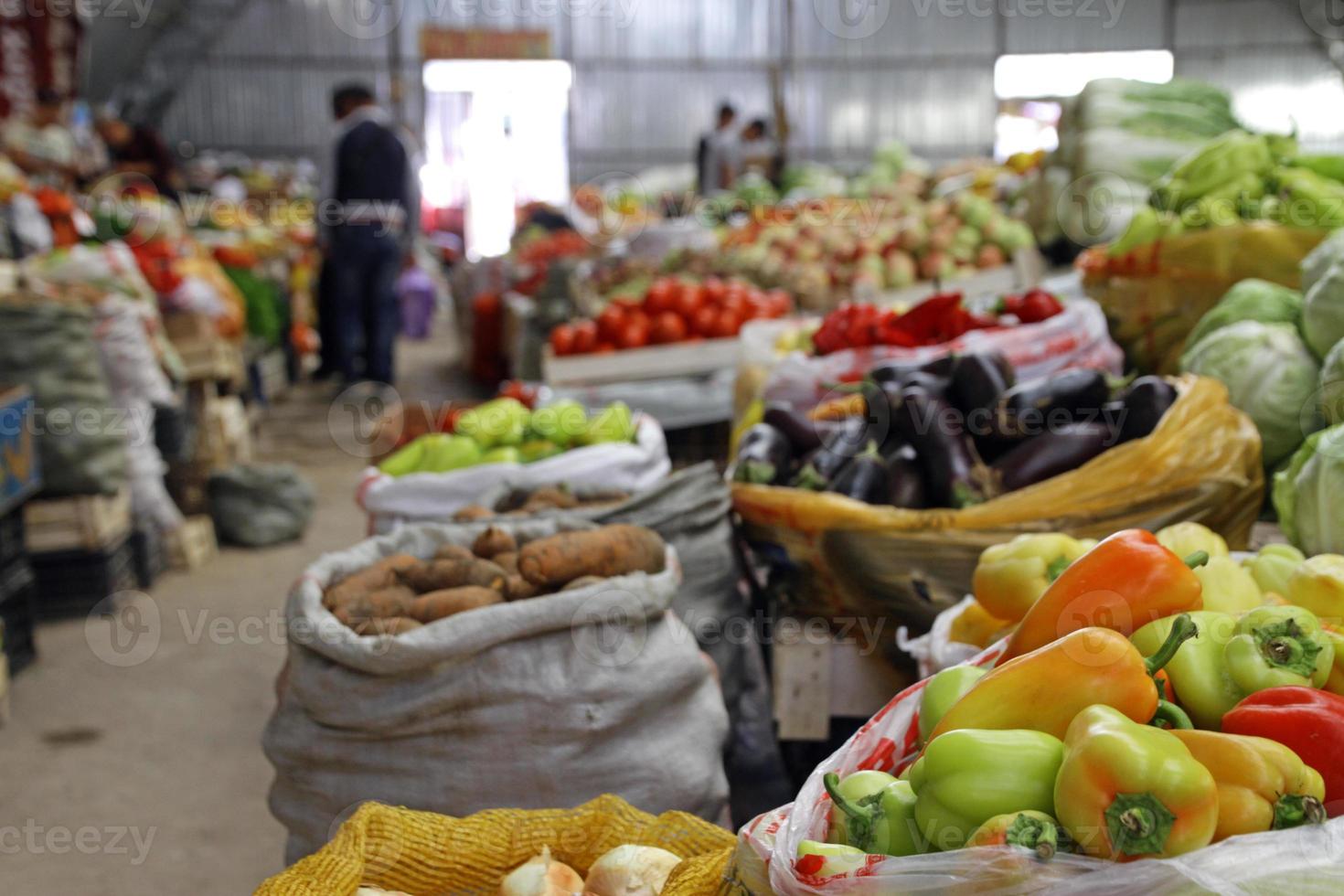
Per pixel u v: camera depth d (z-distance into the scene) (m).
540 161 13.45
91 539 3.95
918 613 2.13
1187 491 2.06
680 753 1.79
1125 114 3.95
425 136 15.41
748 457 2.44
